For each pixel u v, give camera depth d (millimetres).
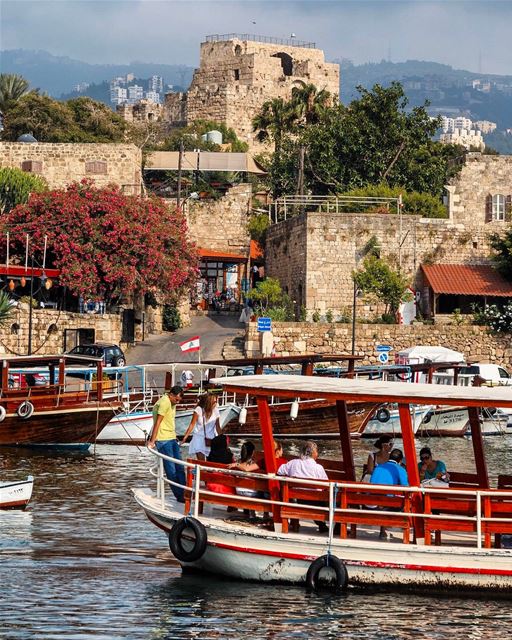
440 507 25703
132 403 54250
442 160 94375
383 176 94125
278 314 77812
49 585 26219
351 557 25359
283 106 126688
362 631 23344
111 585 26203
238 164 107062
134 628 23312
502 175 88938
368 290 78125
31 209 79312
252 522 27078
